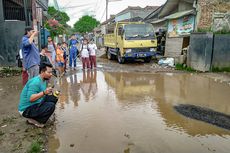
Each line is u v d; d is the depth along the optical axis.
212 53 11.96
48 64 4.90
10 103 6.78
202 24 14.42
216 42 11.88
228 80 10.09
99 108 6.46
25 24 12.88
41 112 4.95
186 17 15.75
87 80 10.23
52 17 27.36
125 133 4.91
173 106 6.68
